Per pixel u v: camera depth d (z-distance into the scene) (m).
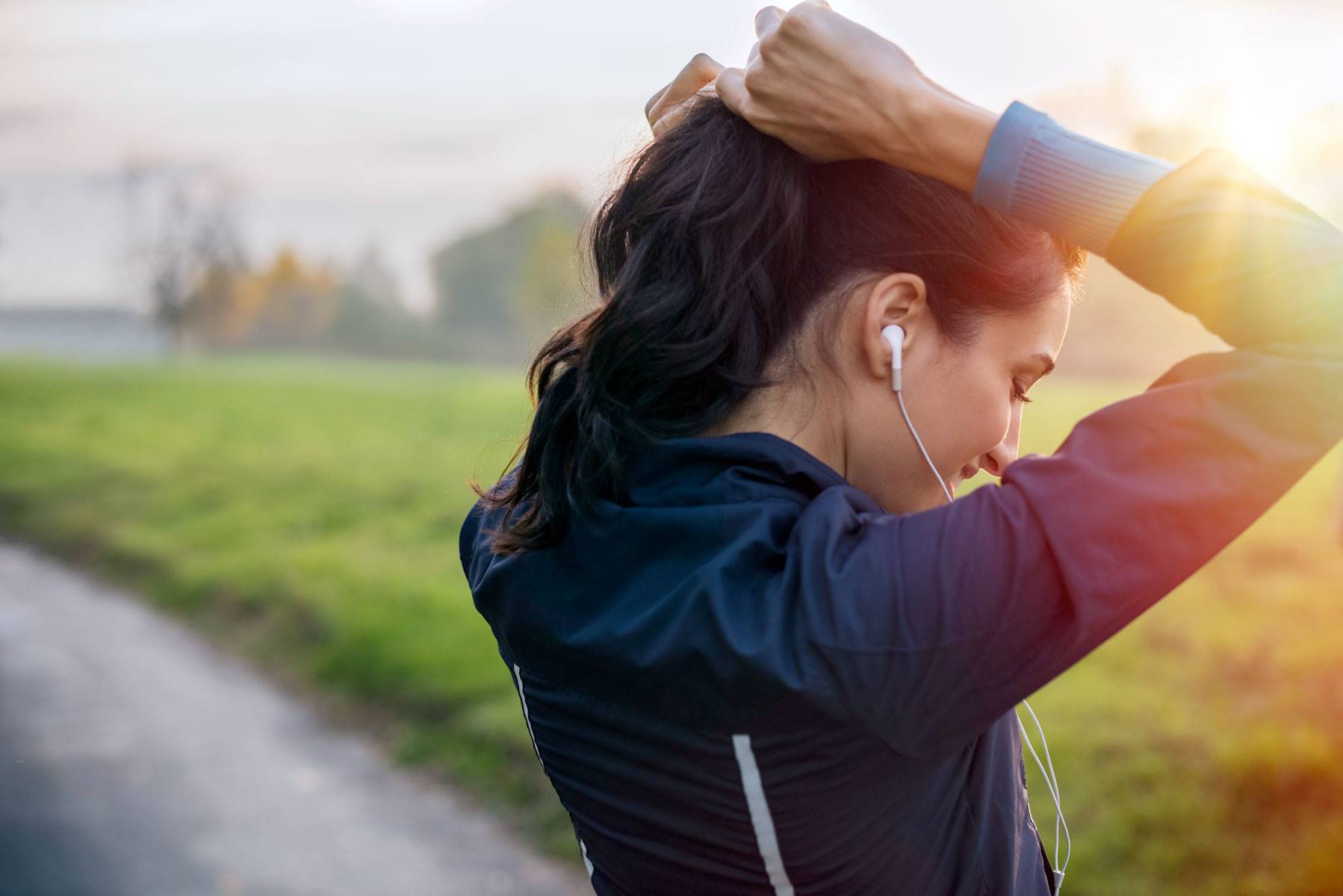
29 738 5.93
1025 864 1.00
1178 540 0.72
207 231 65.19
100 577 9.91
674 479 0.89
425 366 51.81
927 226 0.87
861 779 0.83
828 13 0.83
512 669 1.06
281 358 60.78
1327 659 5.02
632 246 0.95
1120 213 0.77
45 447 16.70
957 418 0.91
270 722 6.04
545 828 4.59
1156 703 4.68
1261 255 0.73
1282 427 0.72
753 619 0.80
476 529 1.12
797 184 0.88
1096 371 24.78
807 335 0.90
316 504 11.59
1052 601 0.74
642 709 0.87
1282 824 3.53
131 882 4.24
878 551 0.78
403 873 4.32
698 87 1.07
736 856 0.88
